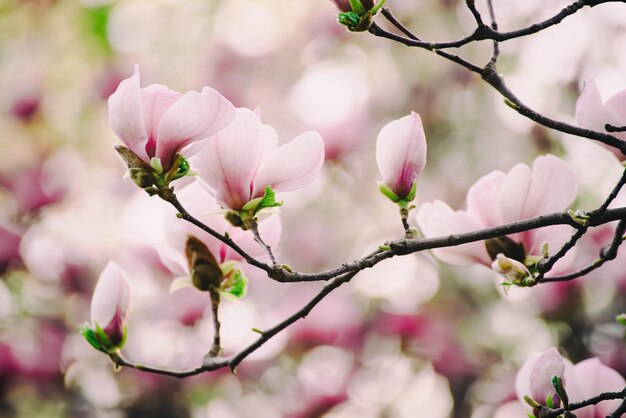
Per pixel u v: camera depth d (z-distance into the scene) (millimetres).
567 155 3012
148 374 3133
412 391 3248
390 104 3484
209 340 3145
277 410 3215
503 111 3264
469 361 3186
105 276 1841
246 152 1768
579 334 2781
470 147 3344
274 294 3293
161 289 3156
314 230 3508
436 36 3400
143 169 1729
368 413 3230
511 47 3186
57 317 3359
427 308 3320
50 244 3463
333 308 3256
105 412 3148
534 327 3037
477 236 1756
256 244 1843
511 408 2912
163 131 1727
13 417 3188
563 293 2773
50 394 3207
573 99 3061
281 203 1776
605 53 2975
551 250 1824
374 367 3279
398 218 3430
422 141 1793
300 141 1776
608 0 1771
